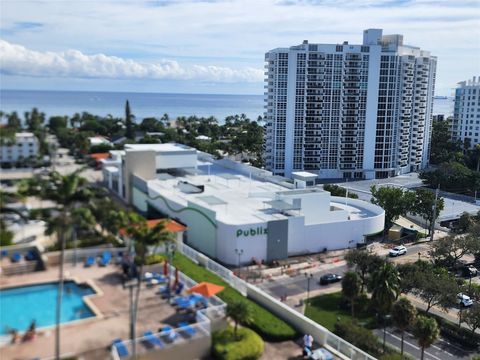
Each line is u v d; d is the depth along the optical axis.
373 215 97.88
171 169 115.94
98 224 58.69
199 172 118.94
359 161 176.75
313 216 87.88
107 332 37.59
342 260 83.12
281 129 169.75
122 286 46.84
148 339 35.19
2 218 59.03
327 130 172.50
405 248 93.56
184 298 43.28
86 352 34.31
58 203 35.31
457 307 69.00
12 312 41.50
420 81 184.38
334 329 56.88
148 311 41.62
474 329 59.25
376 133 174.88
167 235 38.75
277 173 171.62
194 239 83.06
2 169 58.97
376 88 170.75
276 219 80.62
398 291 54.56
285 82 166.75
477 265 89.00
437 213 108.88
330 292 70.00
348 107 171.62
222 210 86.12
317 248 87.19
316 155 173.25
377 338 53.28
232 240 76.25
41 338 36.50
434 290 63.16
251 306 42.62
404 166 187.00
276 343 39.56
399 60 173.75
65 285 47.44
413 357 54.22
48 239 58.00
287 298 67.25
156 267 52.44
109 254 53.41
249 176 117.75
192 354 36.09
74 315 41.00
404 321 49.94
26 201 50.97
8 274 49.16
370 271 66.31
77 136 82.00
